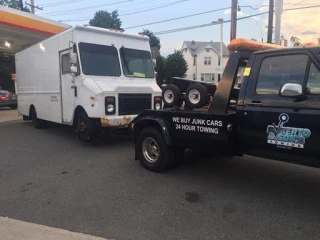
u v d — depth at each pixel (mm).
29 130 11164
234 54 4648
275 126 4039
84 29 7941
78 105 7973
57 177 5621
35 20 16609
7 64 35750
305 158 3863
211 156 6742
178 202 4430
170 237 3473
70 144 8492
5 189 5047
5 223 3795
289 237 3461
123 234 3545
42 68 10031
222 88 4680
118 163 6473
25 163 6605
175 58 44969
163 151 5605
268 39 17578
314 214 4023
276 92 4086
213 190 4871
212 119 4672
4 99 20609
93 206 4320
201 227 3697
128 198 4590
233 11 17344
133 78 8562
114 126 7559
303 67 3867
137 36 8898
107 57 8219
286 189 4879
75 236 3449
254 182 5203
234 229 3645
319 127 3633
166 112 5449
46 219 3939
